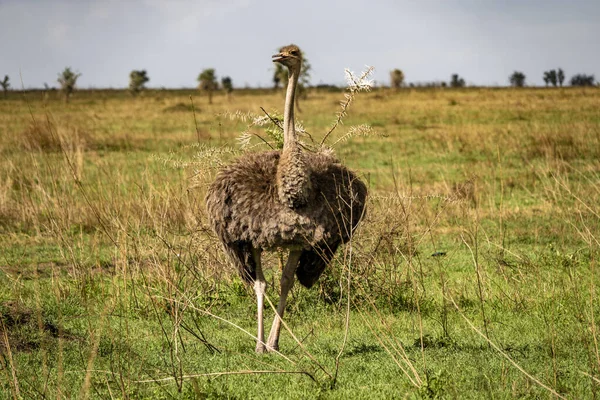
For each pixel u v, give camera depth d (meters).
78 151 47.81
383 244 26.36
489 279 26.77
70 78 177.00
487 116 110.12
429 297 25.27
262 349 19.89
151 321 23.19
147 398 15.79
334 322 23.19
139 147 74.88
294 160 19.86
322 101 165.75
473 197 44.12
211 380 17.39
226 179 20.78
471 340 20.52
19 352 19.34
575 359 18.05
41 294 25.56
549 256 30.34
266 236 20.17
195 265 27.28
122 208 34.16
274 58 20.81
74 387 16.86
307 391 16.59
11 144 66.69
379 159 66.00
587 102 131.12
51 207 39.28
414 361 18.77
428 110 127.25
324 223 20.34
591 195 41.97
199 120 113.19
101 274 27.00
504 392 16.02
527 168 57.31
